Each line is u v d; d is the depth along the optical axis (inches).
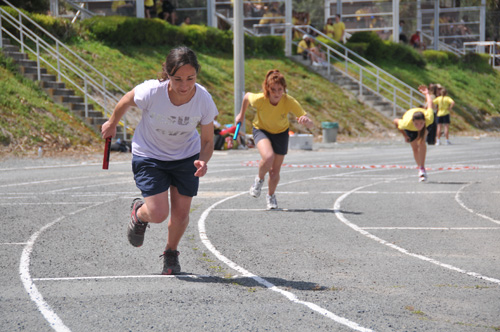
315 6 1865.2
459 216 450.3
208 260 310.0
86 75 1021.2
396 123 647.8
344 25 1753.2
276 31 1649.9
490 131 1685.5
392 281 270.4
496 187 606.5
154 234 377.7
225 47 1521.9
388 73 1632.6
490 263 307.3
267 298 240.5
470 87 1882.4
